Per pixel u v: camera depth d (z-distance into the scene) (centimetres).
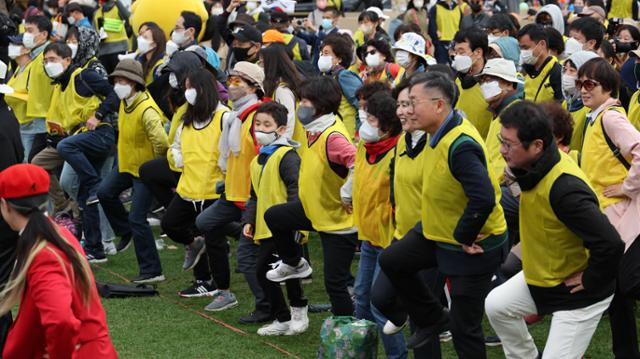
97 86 1363
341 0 2361
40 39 1537
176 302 1168
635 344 834
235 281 1262
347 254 933
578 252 702
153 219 1561
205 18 1680
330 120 923
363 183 862
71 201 1472
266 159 994
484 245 755
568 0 2512
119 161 1269
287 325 1028
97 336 662
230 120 1069
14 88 1556
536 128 674
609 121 866
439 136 738
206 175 1120
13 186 643
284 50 1110
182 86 1180
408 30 1648
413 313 800
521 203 712
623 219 855
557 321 714
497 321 744
